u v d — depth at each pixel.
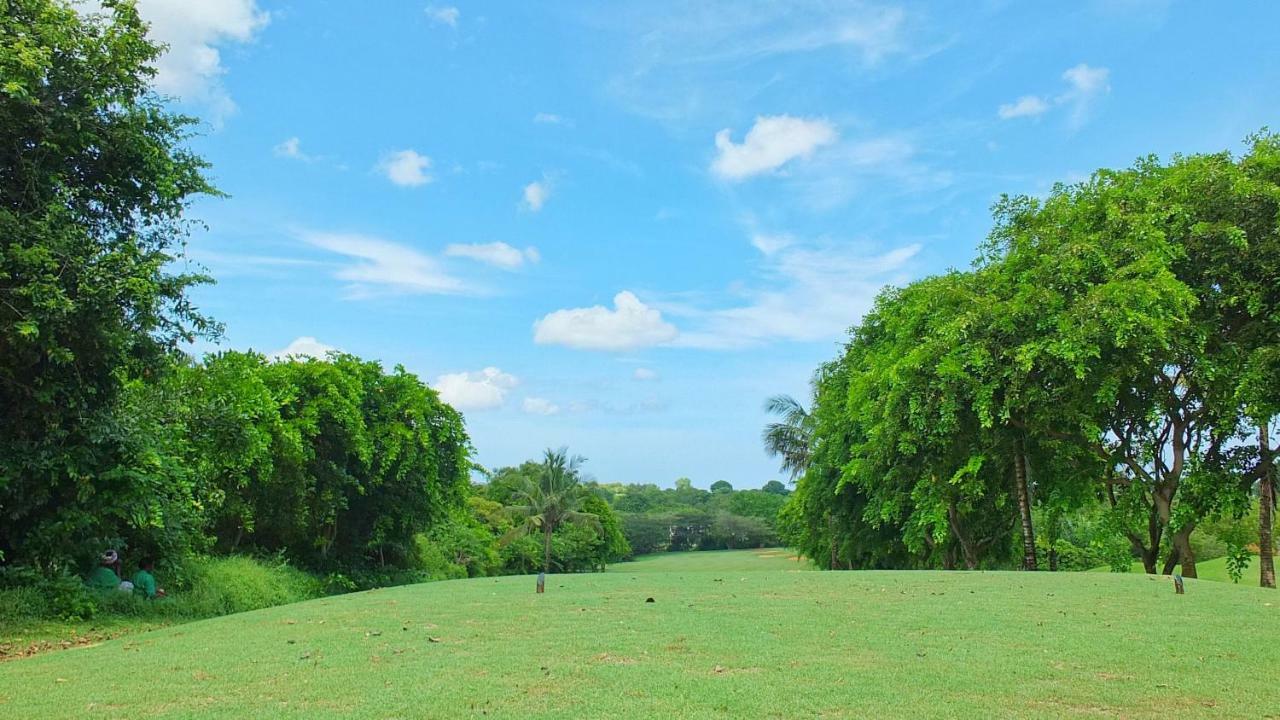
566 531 67.88
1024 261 23.38
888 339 29.92
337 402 27.11
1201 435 23.06
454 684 6.57
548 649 8.15
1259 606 11.55
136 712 5.84
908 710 5.78
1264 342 20.34
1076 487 25.80
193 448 18.03
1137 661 7.53
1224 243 20.11
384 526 33.47
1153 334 19.11
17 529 13.34
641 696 6.16
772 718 5.59
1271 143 21.09
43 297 11.21
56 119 12.43
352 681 6.75
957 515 30.44
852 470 28.28
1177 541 23.70
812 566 48.59
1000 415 22.03
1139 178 22.98
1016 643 8.46
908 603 11.80
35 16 12.33
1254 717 5.69
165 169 13.94
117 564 15.45
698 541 112.06
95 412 13.52
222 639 9.41
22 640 10.78
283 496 25.33
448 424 34.41
